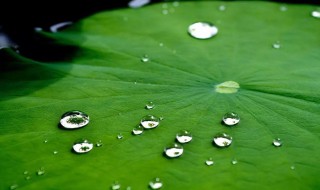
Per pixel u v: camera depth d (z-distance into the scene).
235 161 0.22
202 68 0.26
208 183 0.21
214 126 0.23
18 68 0.26
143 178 0.21
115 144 0.22
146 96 0.24
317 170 0.21
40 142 0.22
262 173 0.21
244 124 0.23
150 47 0.27
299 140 0.22
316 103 0.24
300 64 0.26
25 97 0.24
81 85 0.25
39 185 0.21
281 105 0.24
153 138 0.22
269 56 0.27
